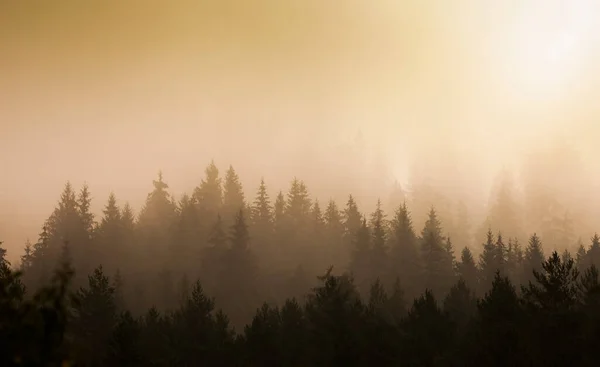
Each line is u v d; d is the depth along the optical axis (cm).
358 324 3425
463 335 3547
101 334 3772
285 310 3772
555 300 3209
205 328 3653
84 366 1232
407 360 3228
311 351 3428
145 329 3622
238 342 3612
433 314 3469
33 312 1123
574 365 2852
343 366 3097
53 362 1112
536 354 2977
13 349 1074
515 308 3191
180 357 3462
